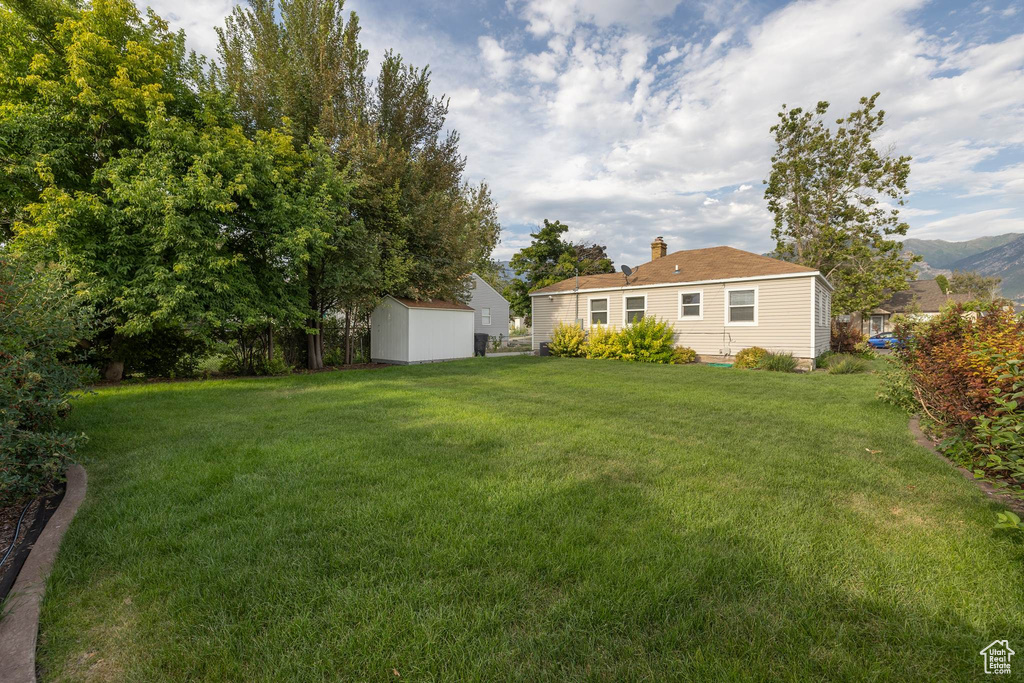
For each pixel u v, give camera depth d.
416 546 2.49
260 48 13.68
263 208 11.18
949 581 2.16
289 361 13.81
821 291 15.17
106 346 10.04
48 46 9.04
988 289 40.72
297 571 2.27
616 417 5.96
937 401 5.05
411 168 15.20
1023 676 1.57
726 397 7.60
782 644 1.74
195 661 1.67
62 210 8.09
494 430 5.21
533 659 1.67
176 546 2.56
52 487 3.55
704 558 2.36
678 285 15.98
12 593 2.07
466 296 19.45
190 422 5.79
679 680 1.58
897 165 22.58
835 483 3.51
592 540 2.60
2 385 3.04
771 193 25.98
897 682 1.57
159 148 9.13
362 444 4.64
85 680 1.59
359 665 1.65
